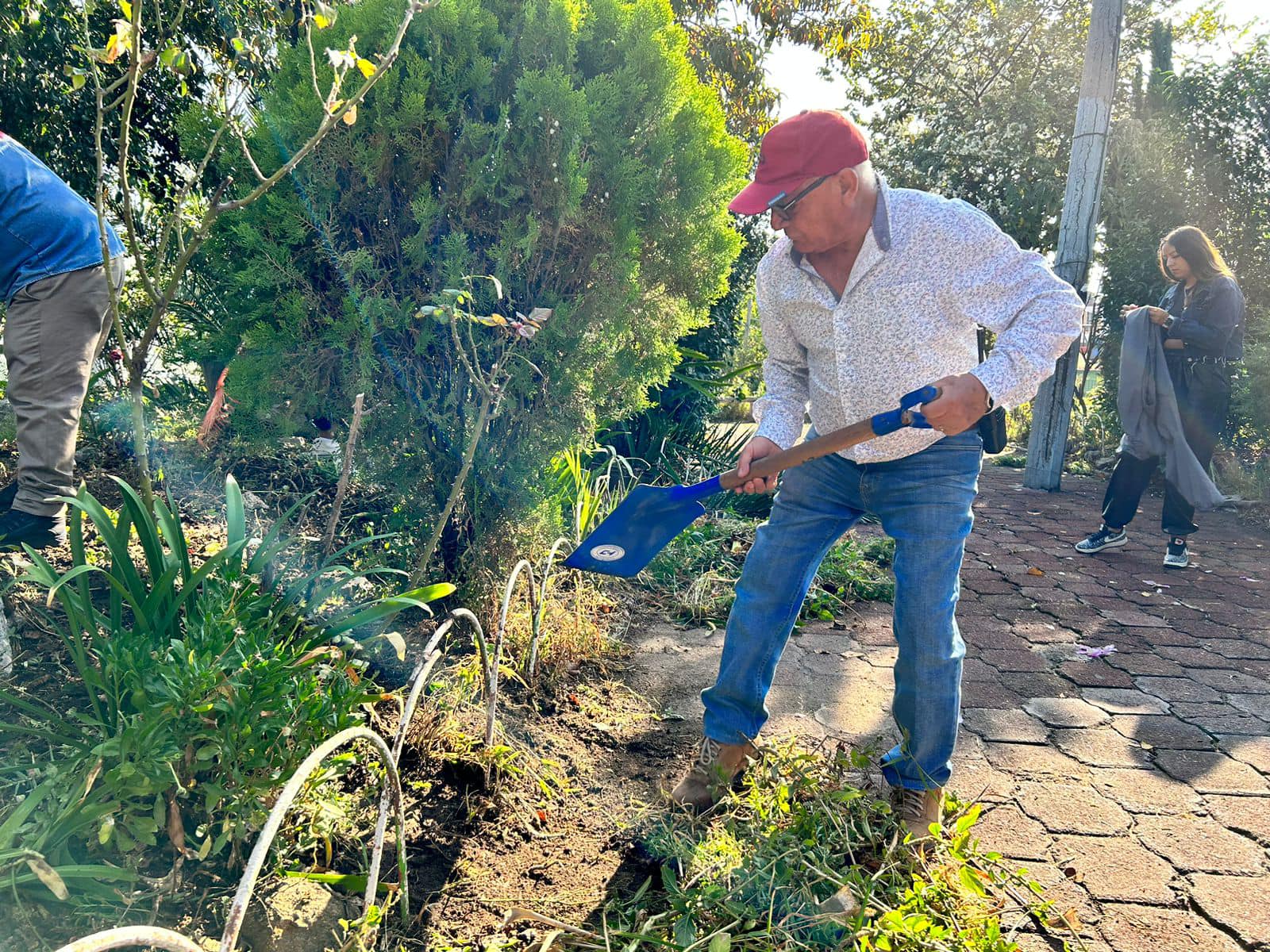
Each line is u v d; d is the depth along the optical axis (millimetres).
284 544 2379
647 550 2523
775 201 2062
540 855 2291
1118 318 9461
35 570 1923
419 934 1958
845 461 2426
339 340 2979
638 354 3473
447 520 3146
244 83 2875
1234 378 7730
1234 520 6992
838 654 3822
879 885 2107
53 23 4328
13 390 2990
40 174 2961
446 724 2594
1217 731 3211
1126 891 2279
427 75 2969
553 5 3012
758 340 7879
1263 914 2207
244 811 1877
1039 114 12305
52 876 1522
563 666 3299
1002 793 2742
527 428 3268
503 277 3004
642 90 3119
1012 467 9602
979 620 4457
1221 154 9508
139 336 4500
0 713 2246
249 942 1799
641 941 1944
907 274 2145
